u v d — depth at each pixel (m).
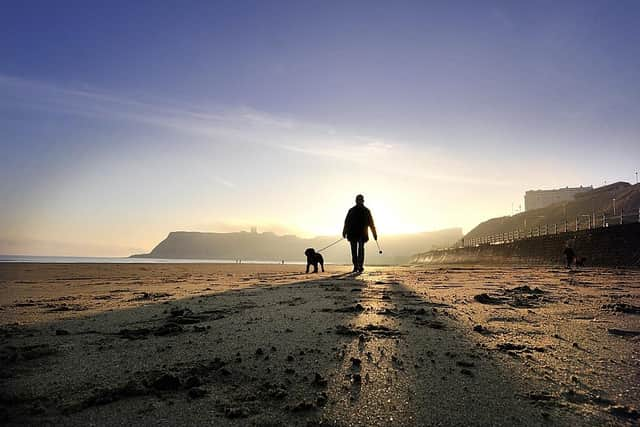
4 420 2.12
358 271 15.65
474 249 72.00
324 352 3.32
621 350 3.41
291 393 2.46
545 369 2.90
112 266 28.89
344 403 2.31
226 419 2.12
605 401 2.35
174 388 2.56
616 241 28.55
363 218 15.52
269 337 3.86
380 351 3.34
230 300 6.75
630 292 7.76
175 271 21.45
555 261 35.16
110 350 3.45
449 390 2.49
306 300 6.61
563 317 4.94
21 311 5.74
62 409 2.25
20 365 3.04
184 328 4.32
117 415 2.18
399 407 2.25
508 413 2.18
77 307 6.16
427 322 4.57
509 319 4.79
